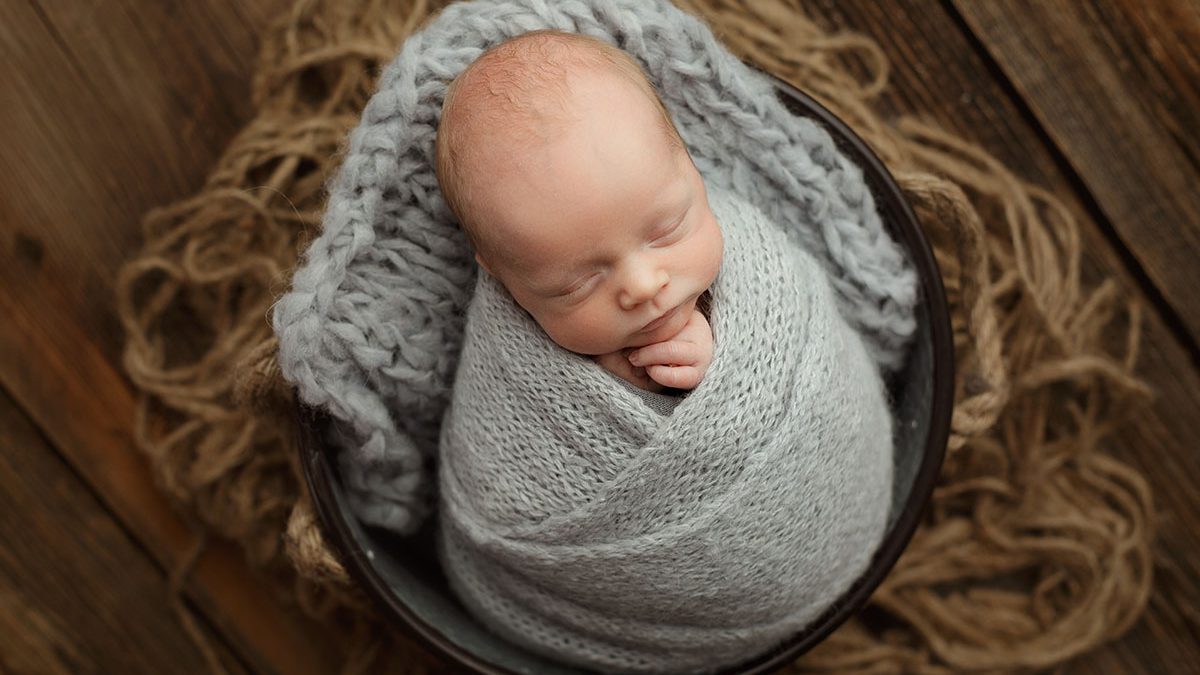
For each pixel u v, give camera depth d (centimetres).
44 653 107
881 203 86
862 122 101
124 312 101
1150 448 107
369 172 77
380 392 83
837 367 79
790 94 83
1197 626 107
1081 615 104
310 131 99
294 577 107
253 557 104
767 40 101
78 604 107
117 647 107
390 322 81
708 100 82
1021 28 103
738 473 75
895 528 83
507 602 87
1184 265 105
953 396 83
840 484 80
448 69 77
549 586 84
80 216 103
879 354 90
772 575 80
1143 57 102
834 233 85
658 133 69
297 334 77
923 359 86
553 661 89
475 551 87
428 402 87
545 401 76
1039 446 104
